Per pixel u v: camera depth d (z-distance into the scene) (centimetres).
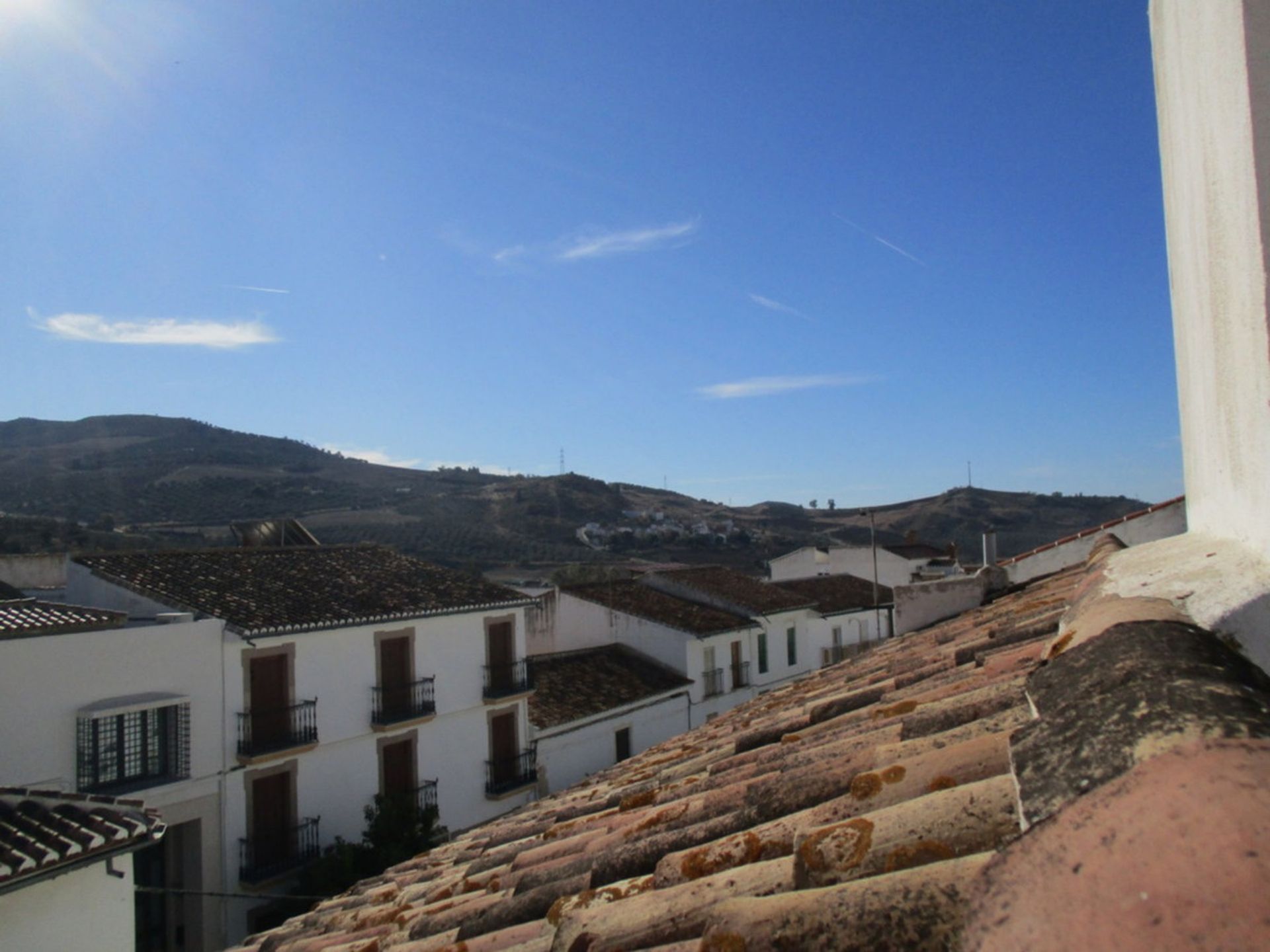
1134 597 246
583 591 3275
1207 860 103
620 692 2708
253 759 1647
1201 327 270
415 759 2006
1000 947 113
